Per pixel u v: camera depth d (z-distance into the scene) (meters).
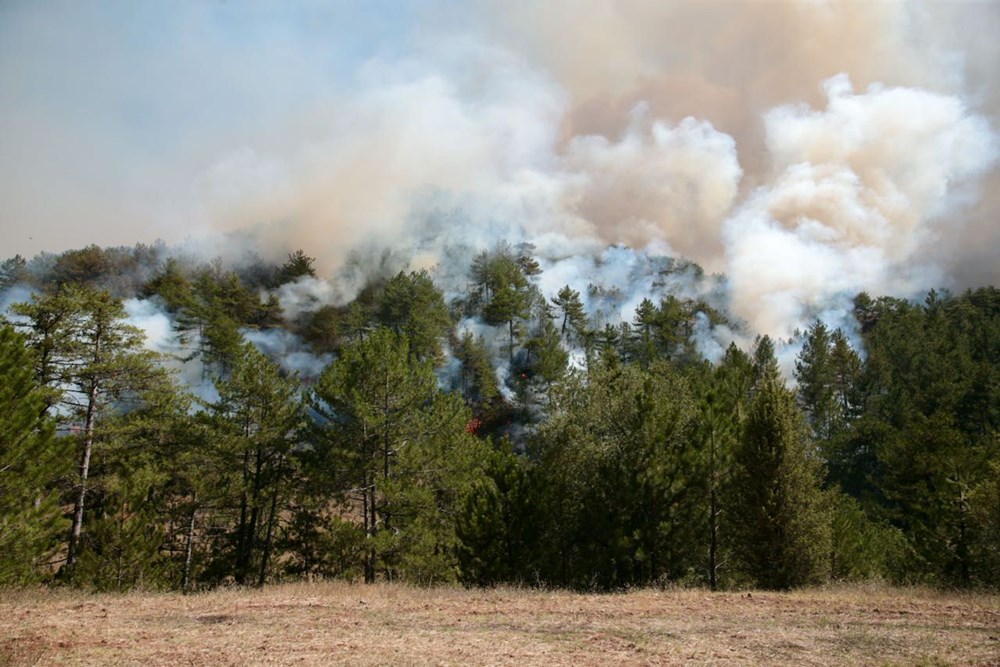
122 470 24.47
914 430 28.36
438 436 28.28
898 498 28.42
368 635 9.82
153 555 21.55
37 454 17.20
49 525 17.70
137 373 22.83
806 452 21.80
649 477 22.08
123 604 12.84
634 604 13.06
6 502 16.91
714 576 21.95
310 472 25.95
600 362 28.86
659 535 21.75
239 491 25.44
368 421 25.14
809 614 11.77
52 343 21.92
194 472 25.25
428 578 24.23
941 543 23.62
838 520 26.98
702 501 22.30
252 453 26.72
